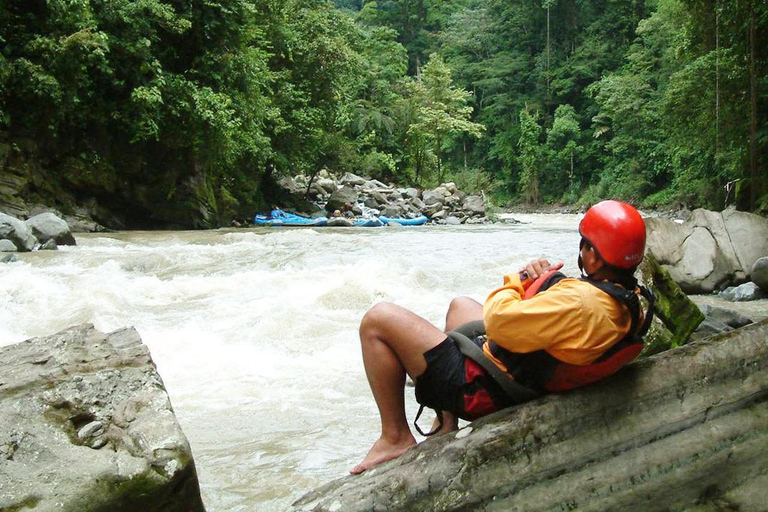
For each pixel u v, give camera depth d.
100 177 17.00
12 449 2.23
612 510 2.24
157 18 17.22
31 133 15.39
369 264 8.62
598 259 2.20
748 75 17.11
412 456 2.31
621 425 2.28
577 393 2.29
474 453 2.23
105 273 8.68
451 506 2.21
